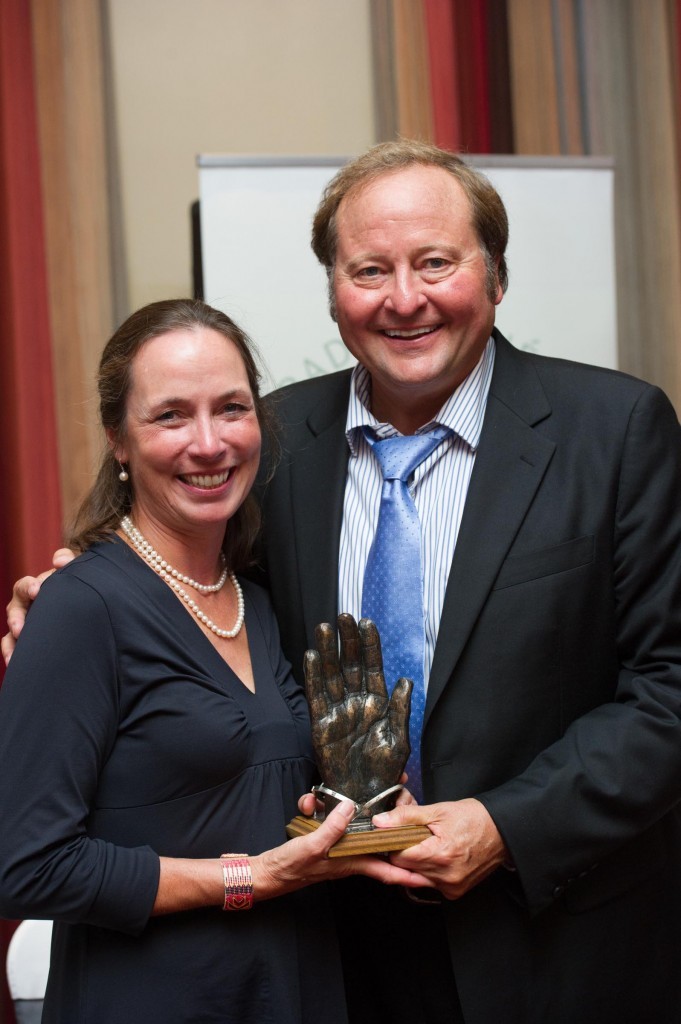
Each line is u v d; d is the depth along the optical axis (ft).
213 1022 4.16
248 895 4.11
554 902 4.73
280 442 5.55
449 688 4.71
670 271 10.10
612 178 8.66
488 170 8.52
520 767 4.73
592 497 4.83
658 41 10.08
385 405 5.27
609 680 4.95
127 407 4.49
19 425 9.25
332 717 4.36
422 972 4.90
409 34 9.88
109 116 9.61
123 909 4.00
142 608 4.28
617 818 4.54
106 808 4.20
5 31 9.29
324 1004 4.43
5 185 9.25
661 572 4.80
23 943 5.82
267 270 8.33
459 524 5.00
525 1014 4.65
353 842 4.17
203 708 4.23
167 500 4.45
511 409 5.07
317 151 10.07
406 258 4.81
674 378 10.11
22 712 4.04
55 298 9.38
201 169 8.29
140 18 9.82
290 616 5.17
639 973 4.86
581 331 8.64
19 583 4.70
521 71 9.96
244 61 9.98
